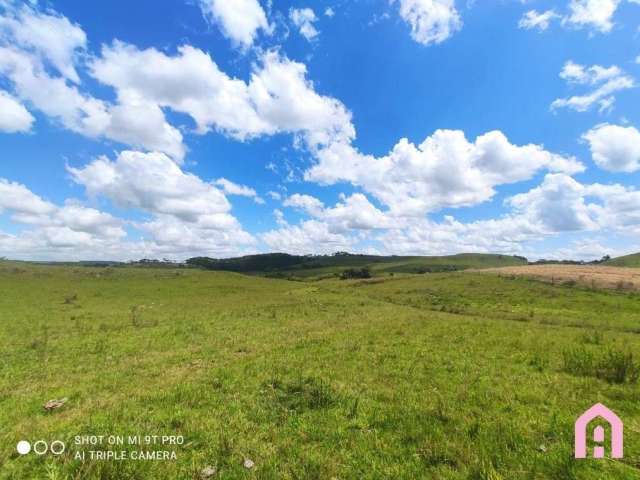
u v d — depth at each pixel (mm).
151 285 65625
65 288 54750
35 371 12664
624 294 52094
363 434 6945
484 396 8984
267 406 8484
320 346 16109
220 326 23672
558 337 18188
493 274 83062
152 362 13688
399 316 29844
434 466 5723
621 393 8930
